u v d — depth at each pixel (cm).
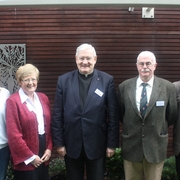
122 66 364
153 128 232
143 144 234
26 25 357
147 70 230
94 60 238
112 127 238
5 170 236
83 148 236
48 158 233
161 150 237
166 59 364
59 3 263
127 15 356
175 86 253
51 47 361
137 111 232
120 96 250
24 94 226
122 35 359
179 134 246
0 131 228
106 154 248
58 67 364
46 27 358
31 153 217
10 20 356
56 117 239
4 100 233
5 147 233
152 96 231
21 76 223
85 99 234
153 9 355
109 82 239
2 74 357
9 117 217
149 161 233
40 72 364
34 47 360
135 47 361
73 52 361
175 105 240
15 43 359
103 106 234
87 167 246
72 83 239
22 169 220
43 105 238
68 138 236
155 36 360
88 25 358
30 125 219
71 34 359
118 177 325
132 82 244
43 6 269
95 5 268
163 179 320
